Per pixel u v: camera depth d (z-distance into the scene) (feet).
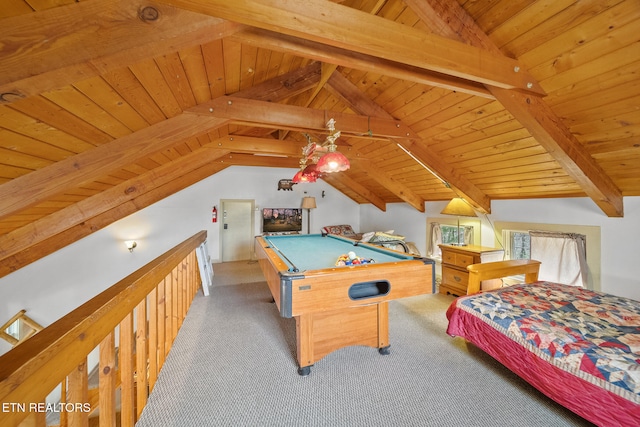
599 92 5.78
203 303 11.07
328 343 6.67
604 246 8.75
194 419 4.91
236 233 21.12
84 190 8.80
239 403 5.31
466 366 6.57
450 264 12.01
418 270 6.73
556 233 9.91
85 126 5.15
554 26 5.11
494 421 4.90
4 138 4.12
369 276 6.25
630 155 6.83
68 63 2.85
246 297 11.88
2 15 2.61
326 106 11.64
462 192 11.93
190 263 11.03
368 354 7.11
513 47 5.75
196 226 19.71
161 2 3.08
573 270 9.40
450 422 4.88
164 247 18.80
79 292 16.01
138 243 18.06
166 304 7.24
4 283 13.87
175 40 3.28
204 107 7.45
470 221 13.70
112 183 9.98
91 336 3.27
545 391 5.19
